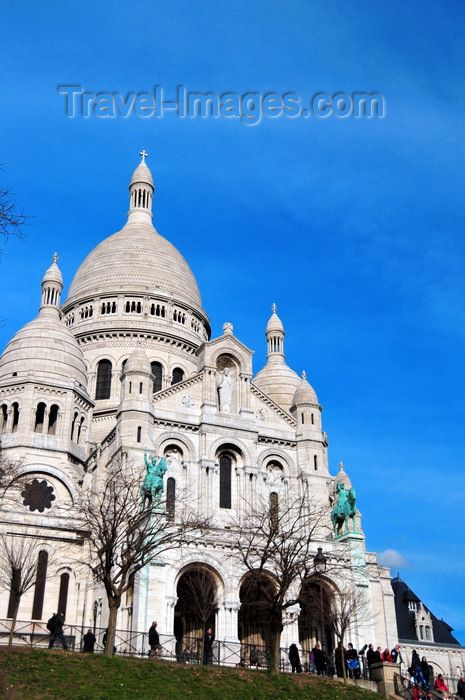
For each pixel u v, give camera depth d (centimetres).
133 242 11744
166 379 10525
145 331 10656
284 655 6875
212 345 8494
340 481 8481
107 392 10369
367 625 7362
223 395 8406
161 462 7131
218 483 7919
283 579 5841
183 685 4981
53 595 7475
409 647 10375
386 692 5678
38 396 8875
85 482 8675
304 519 7956
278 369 10656
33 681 4628
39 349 9175
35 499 8362
